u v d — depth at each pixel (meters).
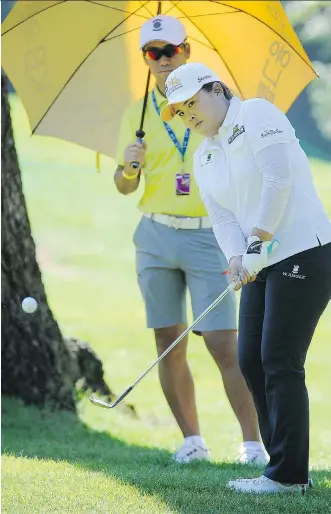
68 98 22.61
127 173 20.27
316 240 15.33
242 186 15.70
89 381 25.75
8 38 21.83
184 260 20.22
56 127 22.58
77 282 47.97
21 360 23.91
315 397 30.23
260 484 15.72
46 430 23.14
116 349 36.69
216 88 15.80
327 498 15.44
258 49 21.66
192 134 20.14
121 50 22.67
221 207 16.39
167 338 20.72
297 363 15.54
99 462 18.75
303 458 15.60
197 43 22.47
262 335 15.76
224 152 15.83
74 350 25.64
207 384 32.25
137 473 17.02
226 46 22.09
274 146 15.20
